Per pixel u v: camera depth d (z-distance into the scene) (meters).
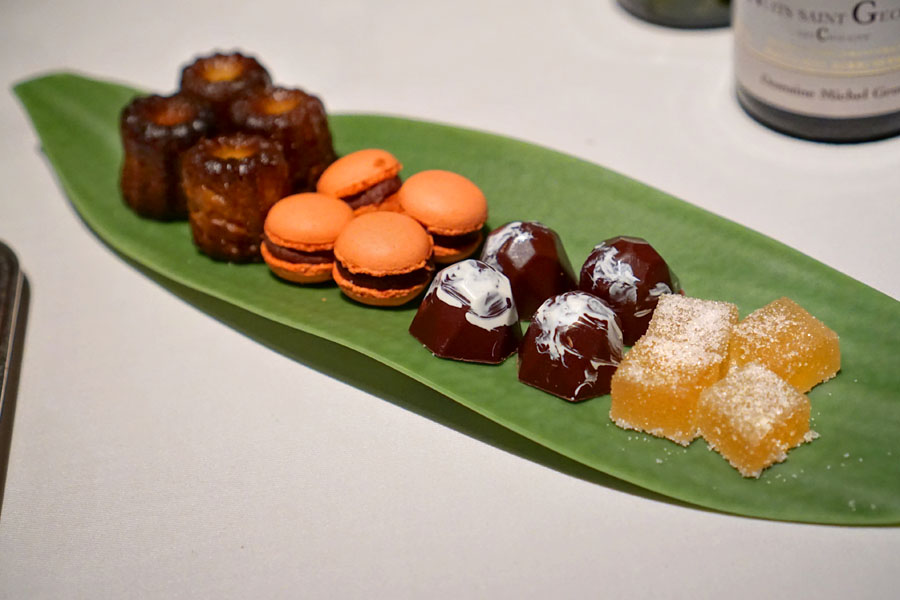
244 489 0.42
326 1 0.70
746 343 0.42
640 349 0.41
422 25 0.67
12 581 0.40
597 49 0.64
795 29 0.50
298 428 0.43
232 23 0.69
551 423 0.41
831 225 0.50
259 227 0.48
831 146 0.54
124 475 0.43
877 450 0.40
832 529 0.39
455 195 0.47
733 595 0.38
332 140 0.53
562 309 0.42
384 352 0.44
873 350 0.42
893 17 0.48
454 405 0.44
